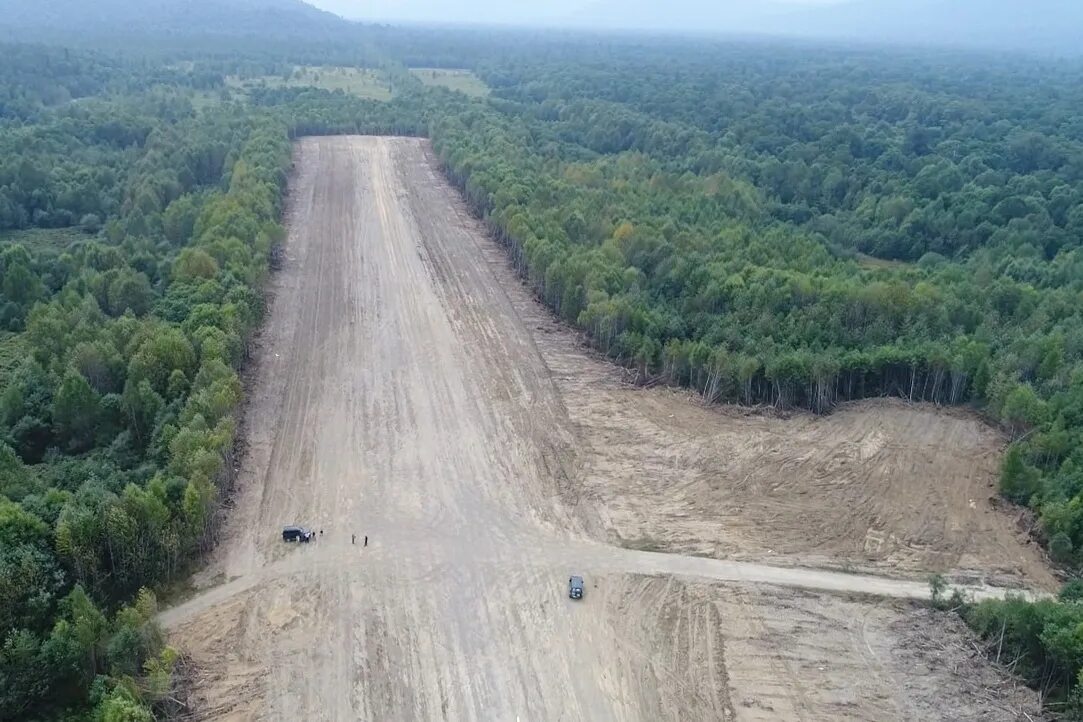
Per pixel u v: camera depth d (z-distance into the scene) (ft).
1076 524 235.61
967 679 193.77
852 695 188.03
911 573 229.66
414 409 297.12
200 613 199.00
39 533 189.88
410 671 187.21
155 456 240.12
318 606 204.13
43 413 262.26
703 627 206.08
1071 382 301.84
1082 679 176.55
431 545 228.63
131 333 299.17
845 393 317.01
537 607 209.05
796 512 252.42
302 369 321.11
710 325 343.46
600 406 306.96
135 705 159.12
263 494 244.42
